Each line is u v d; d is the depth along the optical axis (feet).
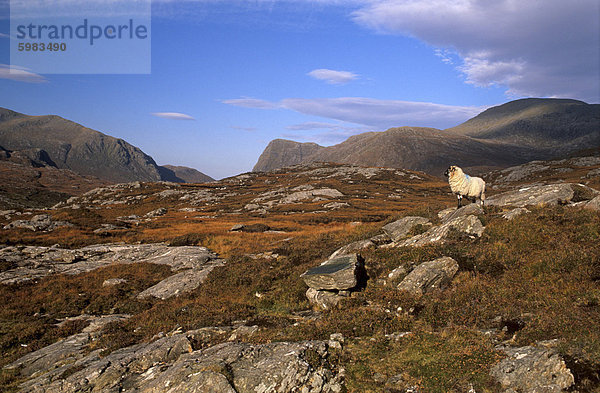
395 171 560.61
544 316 28.45
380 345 31.73
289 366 28.17
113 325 52.39
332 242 82.07
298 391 26.86
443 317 34.83
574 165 391.86
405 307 38.63
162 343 38.14
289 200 347.56
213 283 69.15
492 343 27.91
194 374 29.09
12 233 139.44
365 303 42.34
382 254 54.95
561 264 37.11
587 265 35.24
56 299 70.33
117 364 34.94
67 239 133.28
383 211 260.42
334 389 26.76
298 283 55.57
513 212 52.44
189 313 51.65
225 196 434.30
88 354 42.52
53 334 52.60
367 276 49.44
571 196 56.65
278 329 38.91
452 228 53.67
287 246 90.48
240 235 134.92
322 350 30.91
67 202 450.71
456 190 59.57
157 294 70.08
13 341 51.08
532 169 435.12
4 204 561.84
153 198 424.05
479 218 53.06
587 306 28.76
